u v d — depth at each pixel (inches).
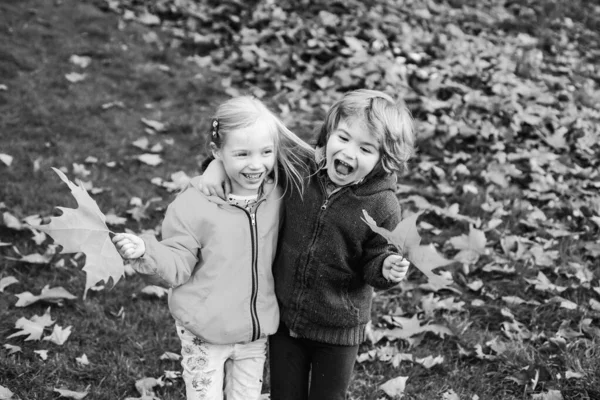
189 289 87.8
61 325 129.5
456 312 140.3
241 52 265.7
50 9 281.4
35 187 174.1
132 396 113.0
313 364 93.7
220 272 87.1
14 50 247.8
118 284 142.6
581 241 163.0
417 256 75.7
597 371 119.0
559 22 320.8
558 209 178.2
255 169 85.7
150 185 185.9
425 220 174.2
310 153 92.6
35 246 152.3
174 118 223.6
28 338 121.8
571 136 213.5
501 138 210.4
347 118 84.7
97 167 191.0
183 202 87.9
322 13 277.3
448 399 114.9
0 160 184.2
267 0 294.0
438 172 191.5
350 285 91.2
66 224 70.4
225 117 85.7
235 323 87.4
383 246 87.2
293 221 90.8
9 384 112.7
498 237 165.8
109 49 260.1
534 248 156.8
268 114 87.6
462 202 181.6
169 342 127.8
